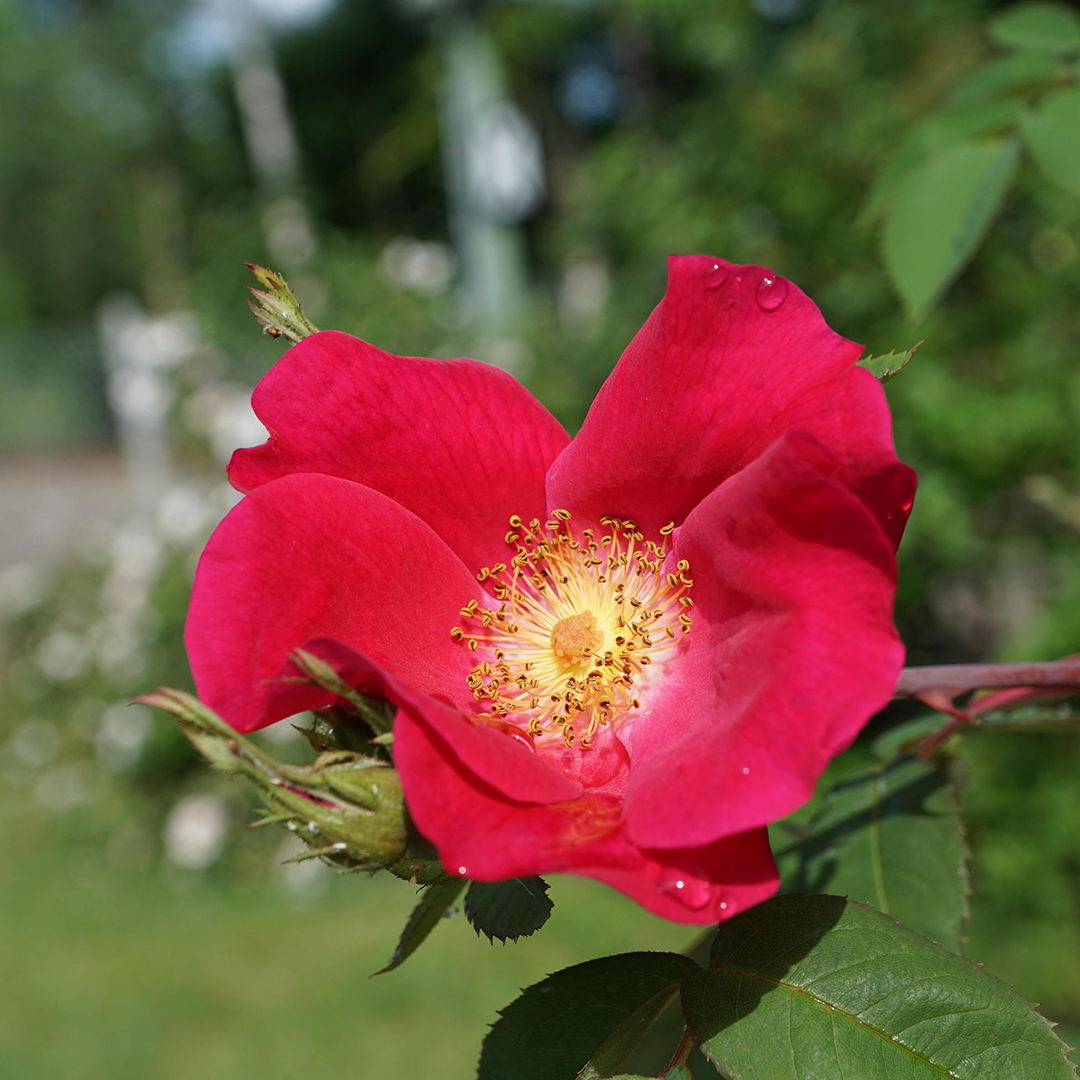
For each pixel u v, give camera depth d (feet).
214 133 72.95
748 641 3.18
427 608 3.96
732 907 2.79
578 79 56.80
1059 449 13.17
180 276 70.38
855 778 5.09
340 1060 13.70
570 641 4.08
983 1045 3.06
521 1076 3.34
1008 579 15.40
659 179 17.57
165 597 20.66
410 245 24.20
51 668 22.27
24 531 40.47
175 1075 13.79
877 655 2.72
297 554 3.50
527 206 52.85
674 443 3.75
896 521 3.23
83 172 73.56
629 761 3.89
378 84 66.85
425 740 2.95
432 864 3.10
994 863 12.59
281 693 3.18
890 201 5.47
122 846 20.03
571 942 15.31
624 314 17.12
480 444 4.10
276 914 17.99
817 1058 3.07
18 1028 15.17
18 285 76.95
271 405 3.79
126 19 71.67
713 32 21.94
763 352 3.51
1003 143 5.25
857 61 16.37
